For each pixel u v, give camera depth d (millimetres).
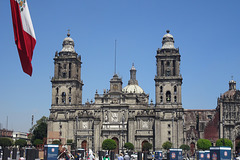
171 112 147875
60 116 155250
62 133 153250
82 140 150500
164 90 150125
